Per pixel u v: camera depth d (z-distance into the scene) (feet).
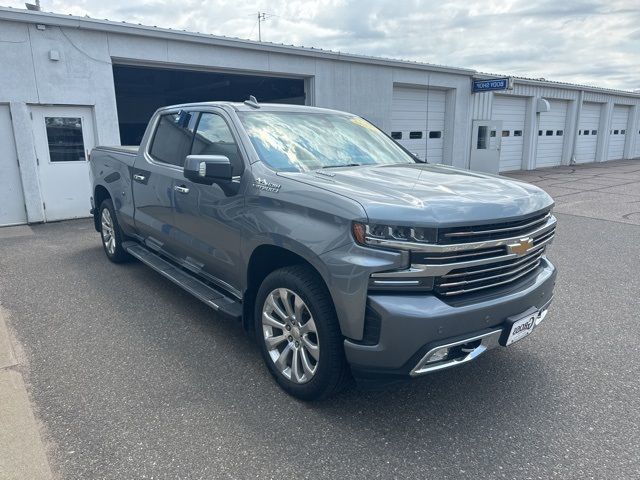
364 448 8.98
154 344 13.15
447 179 11.05
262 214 10.65
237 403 10.36
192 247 13.74
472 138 60.29
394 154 14.33
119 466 8.39
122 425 9.53
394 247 8.52
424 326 8.48
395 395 10.79
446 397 10.73
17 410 9.99
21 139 29.63
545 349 13.07
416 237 8.52
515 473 8.34
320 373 9.69
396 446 9.05
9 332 13.87
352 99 45.85
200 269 13.87
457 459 8.70
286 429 9.50
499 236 9.40
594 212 35.24
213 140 13.16
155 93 69.92
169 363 12.09
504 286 9.88
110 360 12.23
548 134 75.92
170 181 14.51
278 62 40.04
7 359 12.23
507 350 13.00
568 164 81.10
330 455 8.78
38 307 15.78
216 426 9.55
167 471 8.29
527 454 8.83
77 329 14.07
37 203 30.78
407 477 8.24
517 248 9.55
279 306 10.74
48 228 29.27
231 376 11.48
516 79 64.75
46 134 30.66
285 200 10.14
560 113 77.51
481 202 9.29
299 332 10.16
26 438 9.09
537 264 11.15
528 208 9.84
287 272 10.21
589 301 16.71
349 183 10.14
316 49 41.57
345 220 8.85
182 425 9.57
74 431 9.32
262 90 60.18
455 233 8.70
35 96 29.60
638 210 36.04
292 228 9.81
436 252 8.60
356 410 10.18
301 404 10.35
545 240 10.98
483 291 9.53
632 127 95.71
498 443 9.15
